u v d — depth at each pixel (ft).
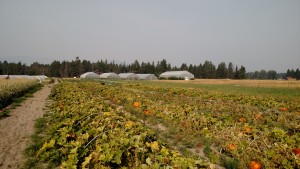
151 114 41.78
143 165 17.51
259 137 25.63
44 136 28.94
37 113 44.96
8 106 53.16
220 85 170.30
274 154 21.80
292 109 55.47
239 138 26.16
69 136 23.44
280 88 138.51
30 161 21.45
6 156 22.79
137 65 524.93
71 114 32.65
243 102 65.46
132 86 121.90
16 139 28.04
